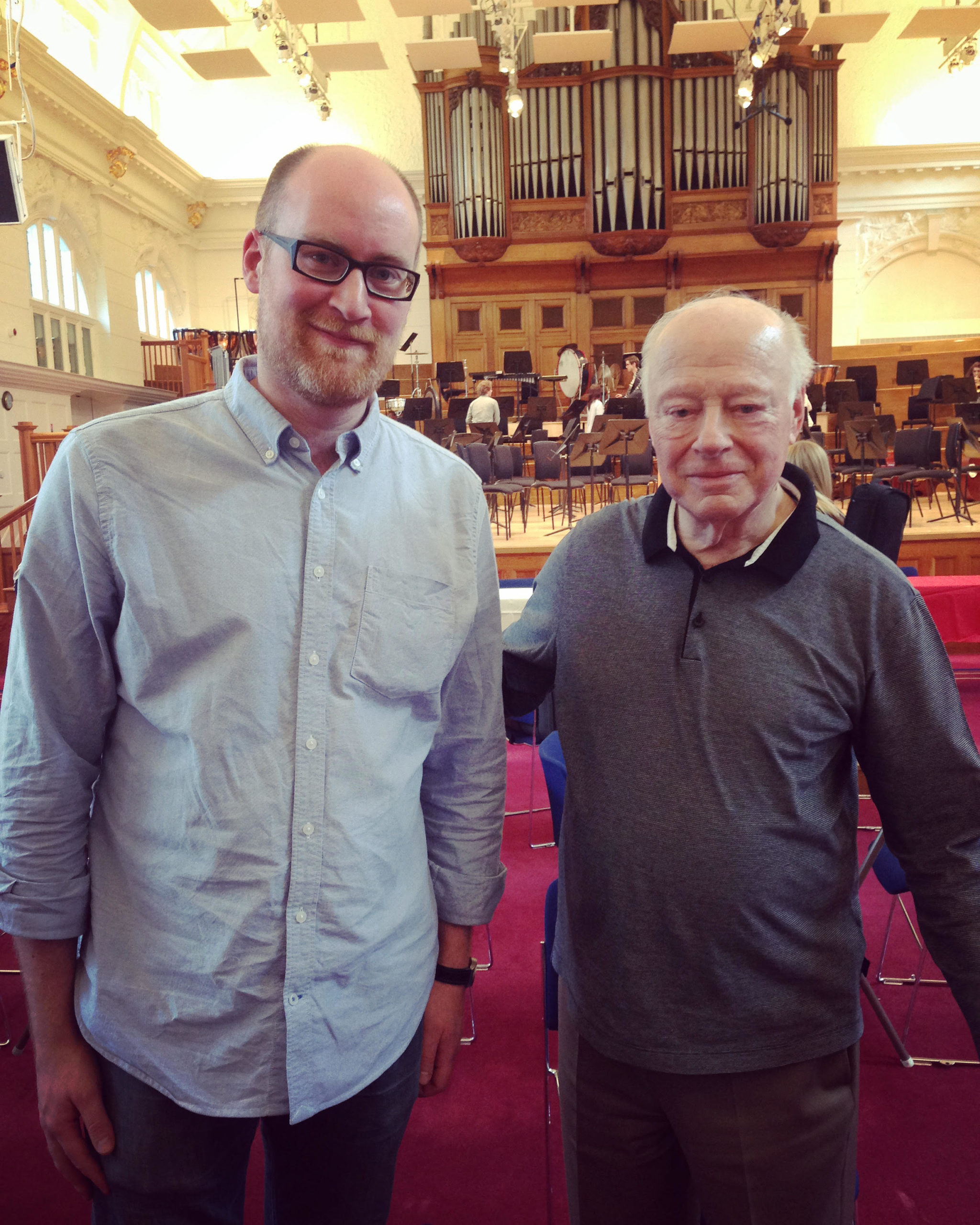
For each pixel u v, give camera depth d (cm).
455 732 127
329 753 105
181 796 103
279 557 105
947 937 110
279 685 104
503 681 135
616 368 1141
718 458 105
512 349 1238
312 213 101
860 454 728
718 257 1207
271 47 1367
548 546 651
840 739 114
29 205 1027
